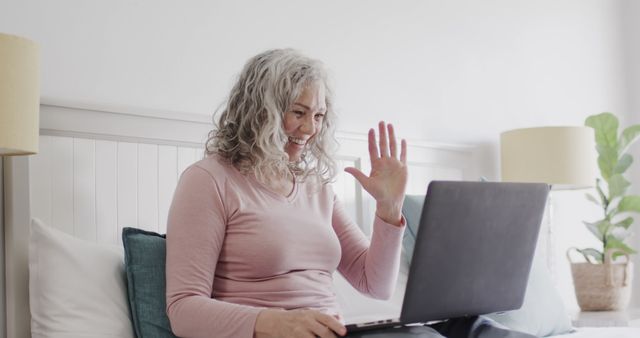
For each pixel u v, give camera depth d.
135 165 2.15
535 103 3.69
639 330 2.38
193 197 1.70
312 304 1.77
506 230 1.63
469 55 3.37
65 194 2.00
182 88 2.35
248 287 1.74
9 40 1.55
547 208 3.37
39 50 1.63
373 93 2.93
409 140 2.97
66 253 1.78
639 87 4.32
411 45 3.11
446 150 3.16
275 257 1.74
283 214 1.79
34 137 1.60
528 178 3.14
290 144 1.91
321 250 1.83
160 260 1.81
